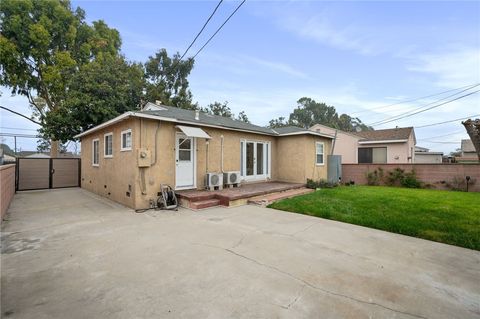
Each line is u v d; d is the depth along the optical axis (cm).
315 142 1365
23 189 1256
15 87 1933
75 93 1555
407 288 301
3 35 1708
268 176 1337
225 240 479
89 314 244
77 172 1445
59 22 1875
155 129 830
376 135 2211
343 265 367
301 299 273
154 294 281
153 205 798
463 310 256
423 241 486
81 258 388
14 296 277
